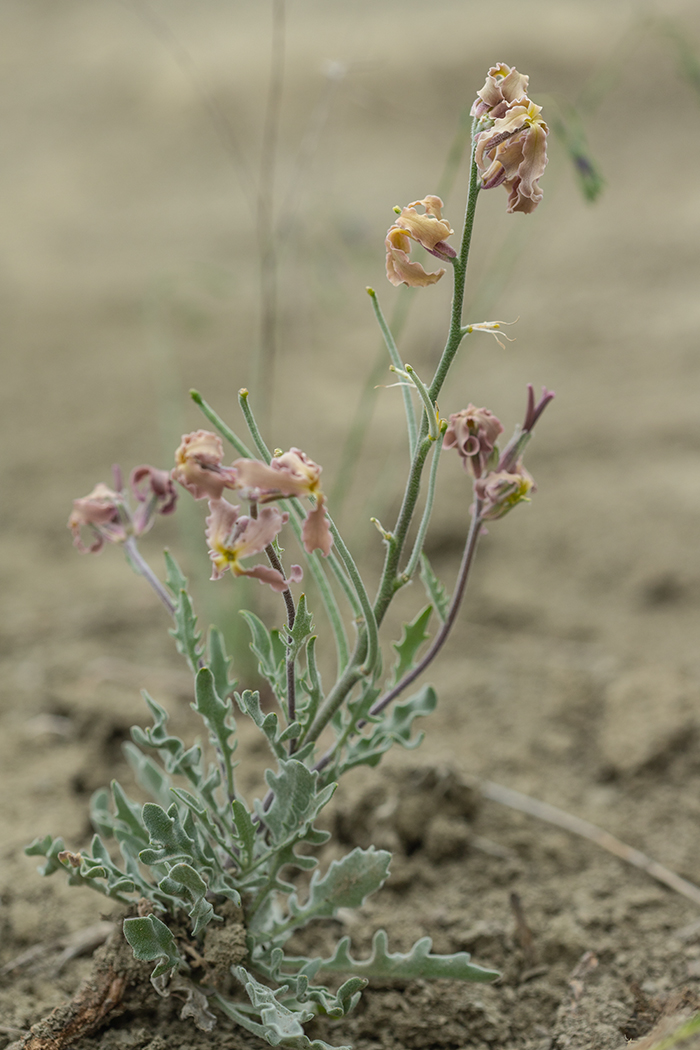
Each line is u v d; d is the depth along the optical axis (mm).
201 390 4684
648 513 3639
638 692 2598
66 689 2715
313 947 1884
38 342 5230
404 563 3420
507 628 3154
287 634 1465
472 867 2104
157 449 4191
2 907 1955
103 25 11570
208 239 6711
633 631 3086
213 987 1562
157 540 3658
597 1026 1655
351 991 1438
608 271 5930
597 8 9773
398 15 10398
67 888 2010
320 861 2098
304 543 1268
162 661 2953
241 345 5156
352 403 4613
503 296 5711
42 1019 1665
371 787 2182
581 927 1935
